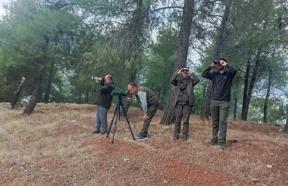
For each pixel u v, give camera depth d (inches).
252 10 699.4
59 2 886.4
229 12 698.8
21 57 975.0
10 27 943.7
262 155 415.8
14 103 834.8
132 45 639.8
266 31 761.0
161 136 484.4
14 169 410.0
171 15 643.5
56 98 1386.6
